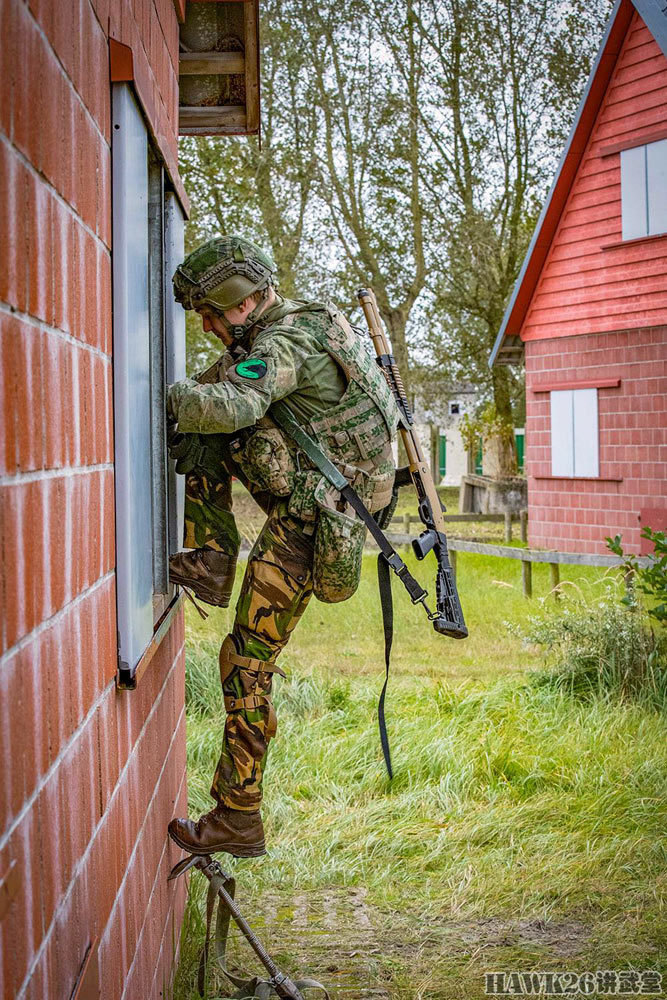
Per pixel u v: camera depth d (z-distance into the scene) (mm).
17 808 1281
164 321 2980
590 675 6434
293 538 2863
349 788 4945
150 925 2611
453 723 5727
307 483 2801
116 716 2117
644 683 6215
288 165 21984
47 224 1489
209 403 2574
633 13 12266
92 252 1881
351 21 22156
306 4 22016
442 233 22734
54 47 1559
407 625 9078
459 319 22812
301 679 6625
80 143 1771
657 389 12516
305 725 5789
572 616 7363
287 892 3947
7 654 1239
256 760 2898
